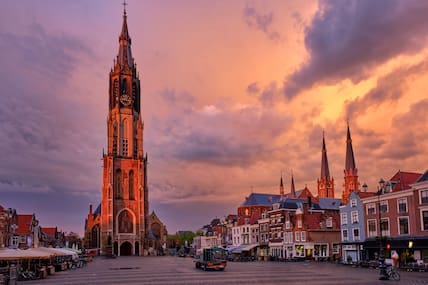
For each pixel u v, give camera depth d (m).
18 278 48.22
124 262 97.50
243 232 131.25
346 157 193.38
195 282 39.66
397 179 72.38
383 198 72.06
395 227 69.06
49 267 54.72
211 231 185.38
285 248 104.06
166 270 60.66
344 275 46.84
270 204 163.00
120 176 172.25
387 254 69.50
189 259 112.69
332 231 99.56
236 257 105.31
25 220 120.25
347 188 189.88
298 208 100.81
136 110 185.00
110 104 181.38
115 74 183.25
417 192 65.19
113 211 166.75
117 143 174.88
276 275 47.47
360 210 79.12
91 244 180.50
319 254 97.25
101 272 58.69
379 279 40.97
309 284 36.62
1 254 42.59
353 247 80.62
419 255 63.34
